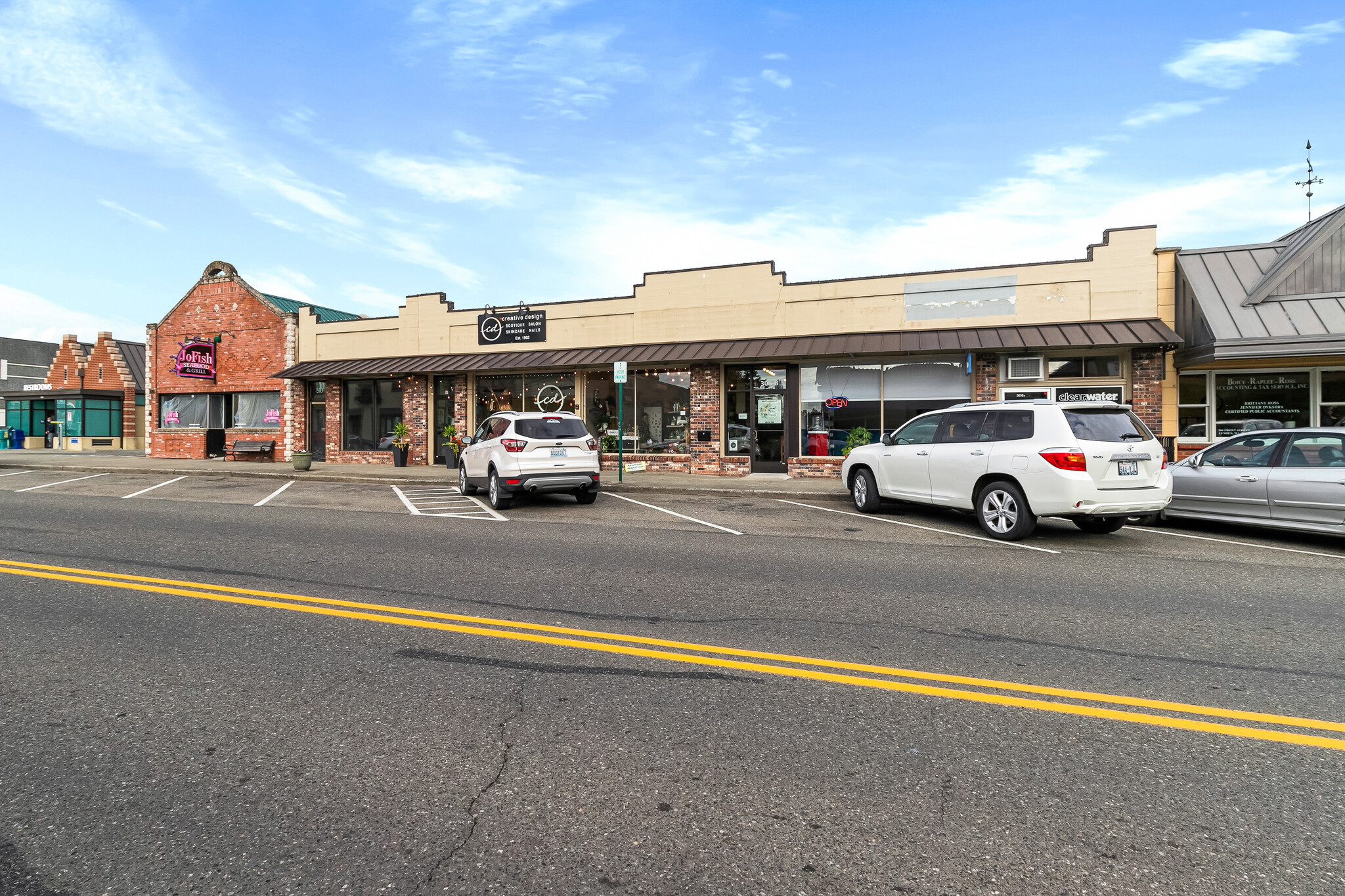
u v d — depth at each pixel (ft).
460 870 7.78
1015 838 8.36
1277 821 8.70
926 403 54.70
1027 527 28.58
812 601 19.04
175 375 85.56
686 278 61.67
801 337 57.67
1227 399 48.52
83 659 14.37
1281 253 48.16
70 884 7.49
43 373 158.20
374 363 72.38
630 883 7.58
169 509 38.47
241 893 7.39
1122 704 12.26
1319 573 22.89
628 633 16.11
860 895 7.40
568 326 66.08
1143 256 50.03
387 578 21.62
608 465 63.98
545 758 10.27
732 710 11.93
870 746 10.68
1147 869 7.78
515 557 25.13
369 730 11.16
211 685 12.98
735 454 59.88
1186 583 21.40
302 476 60.03
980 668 13.99
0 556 24.95
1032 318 52.21
